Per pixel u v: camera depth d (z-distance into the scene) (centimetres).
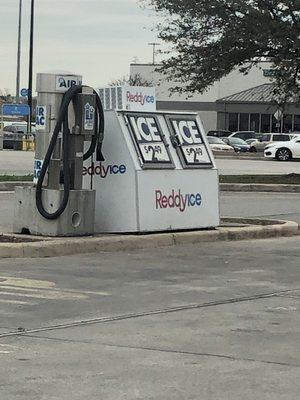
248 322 757
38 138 1188
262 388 551
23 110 4784
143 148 1250
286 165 3844
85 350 646
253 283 965
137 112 1265
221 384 559
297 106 2716
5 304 819
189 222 1311
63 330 712
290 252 1226
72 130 1162
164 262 1102
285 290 925
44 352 639
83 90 1159
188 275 1009
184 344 670
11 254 1096
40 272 1000
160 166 1264
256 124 7306
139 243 1209
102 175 1249
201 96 7631
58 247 1121
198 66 2536
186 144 1323
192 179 1316
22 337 685
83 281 950
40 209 1177
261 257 1170
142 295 877
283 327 739
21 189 1208
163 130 1295
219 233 1320
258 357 633
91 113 1167
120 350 648
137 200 1230
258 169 3391
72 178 1188
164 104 7656
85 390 541
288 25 2369
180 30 2517
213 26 2462
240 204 1962
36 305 816
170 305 827
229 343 676
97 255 1142
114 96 1292
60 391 539
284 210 1841
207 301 852
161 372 587
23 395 529
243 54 2483
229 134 6756
